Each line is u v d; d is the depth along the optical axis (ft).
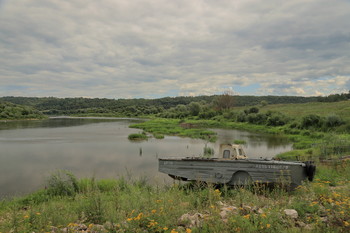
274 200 25.98
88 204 25.40
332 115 141.49
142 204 22.52
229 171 36.58
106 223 19.92
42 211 24.64
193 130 179.32
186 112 365.20
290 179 32.45
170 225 17.88
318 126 149.18
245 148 105.09
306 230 16.72
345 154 64.75
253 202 24.27
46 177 57.36
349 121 134.82
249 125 214.48
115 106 625.82
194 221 18.95
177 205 22.80
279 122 191.42
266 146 110.83
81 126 233.14
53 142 119.24
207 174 37.86
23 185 51.96
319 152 71.31
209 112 316.81
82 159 78.84
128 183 45.09
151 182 49.52
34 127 219.00
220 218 19.21
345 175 39.24
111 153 89.76
